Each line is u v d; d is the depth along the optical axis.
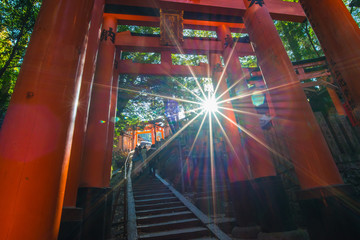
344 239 2.16
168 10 5.58
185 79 11.52
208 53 6.65
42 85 1.67
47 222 1.43
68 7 2.06
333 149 5.66
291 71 3.14
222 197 7.12
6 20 6.06
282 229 4.11
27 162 1.45
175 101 10.77
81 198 3.66
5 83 6.75
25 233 1.32
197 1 5.09
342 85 1.95
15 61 6.62
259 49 3.56
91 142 4.23
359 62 1.82
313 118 2.87
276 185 4.61
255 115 5.50
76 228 2.59
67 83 1.81
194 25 6.49
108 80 5.04
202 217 5.79
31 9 6.28
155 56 10.01
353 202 2.26
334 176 2.53
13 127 1.53
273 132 6.26
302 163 2.69
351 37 1.93
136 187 9.95
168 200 7.75
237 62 6.11
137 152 17.20
